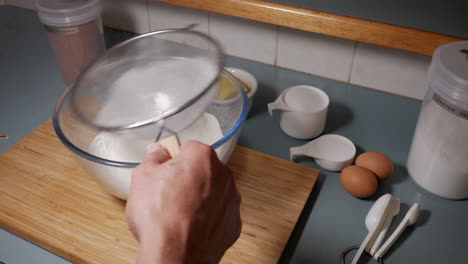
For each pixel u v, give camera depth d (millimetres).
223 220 355
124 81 545
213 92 462
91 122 470
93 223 575
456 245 559
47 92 834
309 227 585
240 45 896
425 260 540
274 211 591
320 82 853
